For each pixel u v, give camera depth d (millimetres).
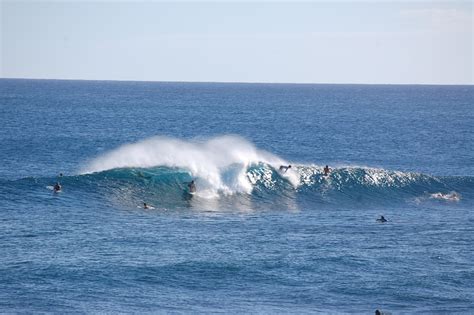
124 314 104500
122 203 174875
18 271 120562
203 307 108938
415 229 163875
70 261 126938
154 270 124125
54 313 103625
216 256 133250
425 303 113375
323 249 141250
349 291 117812
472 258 138750
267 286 119062
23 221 153750
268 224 163375
